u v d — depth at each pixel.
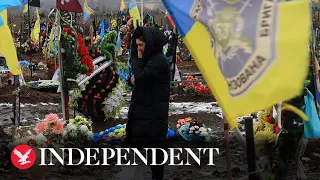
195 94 15.87
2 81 18.23
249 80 2.95
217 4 3.26
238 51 3.05
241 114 2.96
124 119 11.62
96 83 11.11
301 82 2.75
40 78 20.14
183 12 3.48
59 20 9.00
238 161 8.02
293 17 2.92
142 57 6.03
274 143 5.69
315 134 5.84
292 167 6.56
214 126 11.20
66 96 9.13
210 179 7.05
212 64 3.20
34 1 16.50
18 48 31.08
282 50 2.86
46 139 6.28
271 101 2.83
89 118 11.23
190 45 3.32
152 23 17.81
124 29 19.25
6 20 6.40
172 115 12.63
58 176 6.92
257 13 3.08
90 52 11.27
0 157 7.16
